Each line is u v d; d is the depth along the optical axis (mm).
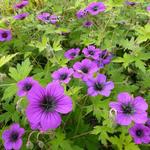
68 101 160
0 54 271
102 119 216
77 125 204
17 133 182
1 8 372
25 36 309
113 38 284
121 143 183
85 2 363
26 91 183
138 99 171
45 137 200
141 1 326
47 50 250
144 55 236
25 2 330
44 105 160
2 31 293
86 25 312
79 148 190
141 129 175
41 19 315
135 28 287
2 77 227
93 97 204
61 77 197
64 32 311
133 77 258
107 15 322
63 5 362
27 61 224
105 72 249
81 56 267
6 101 222
